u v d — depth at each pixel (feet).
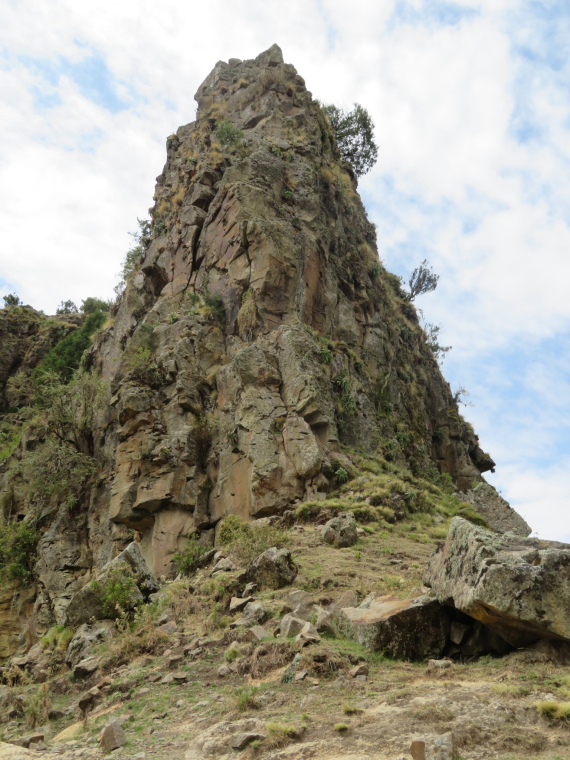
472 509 110.83
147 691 40.32
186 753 29.40
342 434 113.39
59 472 127.95
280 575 56.49
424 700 30.35
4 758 30.63
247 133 164.76
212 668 41.78
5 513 143.84
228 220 133.08
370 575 59.72
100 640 53.88
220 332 122.11
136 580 61.16
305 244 132.67
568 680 30.76
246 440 98.99
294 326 112.98
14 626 120.26
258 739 28.58
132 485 105.19
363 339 146.00
